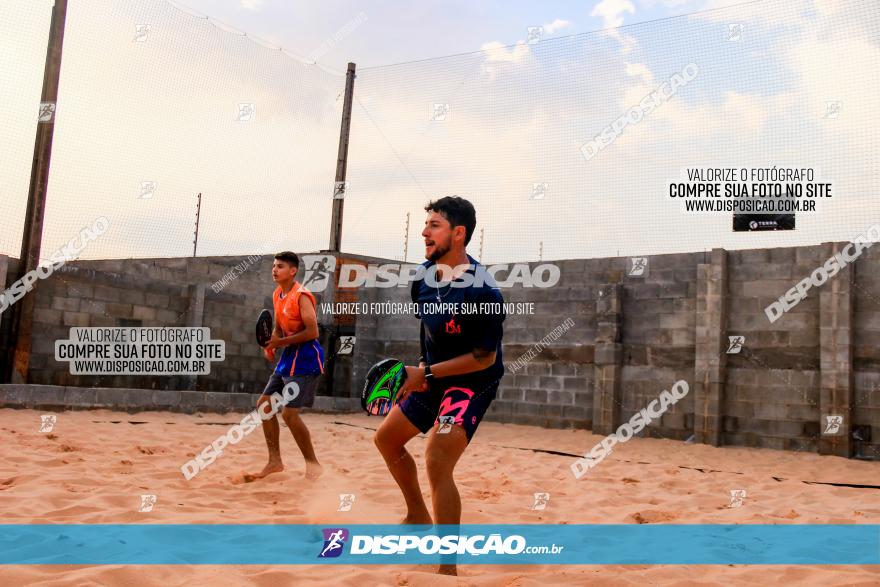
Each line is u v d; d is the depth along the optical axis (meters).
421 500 3.07
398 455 2.96
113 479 4.18
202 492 3.93
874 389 8.17
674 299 9.70
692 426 9.28
